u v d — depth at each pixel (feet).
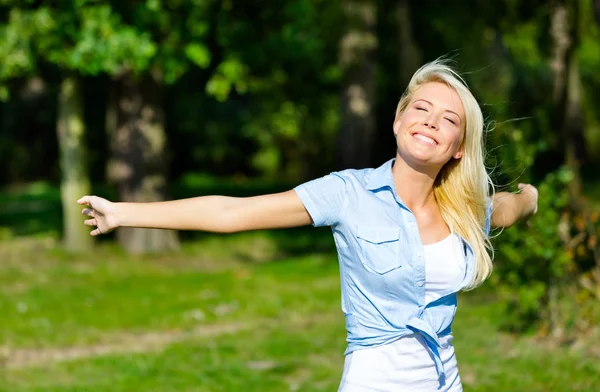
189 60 45.68
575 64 73.15
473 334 28.04
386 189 11.42
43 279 41.27
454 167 11.87
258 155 118.73
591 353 25.03
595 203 67.46
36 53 43.60
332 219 11.34
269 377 24.27
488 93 89.86
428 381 11.37
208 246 52.65
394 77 86.17
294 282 40.16
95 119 98.78
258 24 47.14
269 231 59.11
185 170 117.60
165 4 43.29
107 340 30.19
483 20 82.48
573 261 27.45
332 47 77.51
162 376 24.48
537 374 23.12
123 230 50.72
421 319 11.28
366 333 11.37
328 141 110.22
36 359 27.50
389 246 11.17
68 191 49.93
